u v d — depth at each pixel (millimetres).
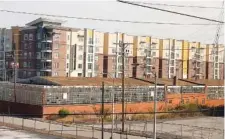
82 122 57000
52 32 104562
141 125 56500
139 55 120812
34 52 107938
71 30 107500
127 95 65875
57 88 59219
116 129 50656
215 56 139500
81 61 110062
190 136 48031
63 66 107250
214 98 84688
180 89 75438
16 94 64250
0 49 116750
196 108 72688
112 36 114688
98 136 44750
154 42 123812
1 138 42562
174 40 128625
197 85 81562
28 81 68062
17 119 57531
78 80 66000
